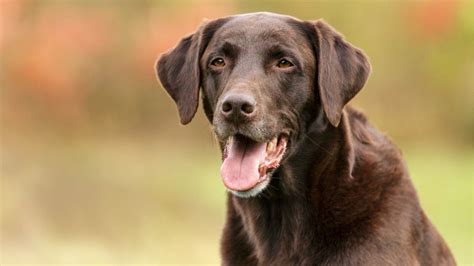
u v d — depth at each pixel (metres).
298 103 5.89
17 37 28.58
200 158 27.55
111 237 16.22
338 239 5.84
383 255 5.73
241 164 5.73
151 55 27.27
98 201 18.62
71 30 28.97
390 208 5.88
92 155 24.77
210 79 6.07
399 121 34.19
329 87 5.86
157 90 30.89
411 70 33.59
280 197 6.02
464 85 33.94
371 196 5.89
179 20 26.39
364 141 6.17
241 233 6.24
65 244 15.56
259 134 5.64
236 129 5.62
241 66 5.84
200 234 16.20
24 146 27.44
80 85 29.92
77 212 17.77
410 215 5.95
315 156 5.94
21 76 28.80
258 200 6.07
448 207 18.28
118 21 29.42
